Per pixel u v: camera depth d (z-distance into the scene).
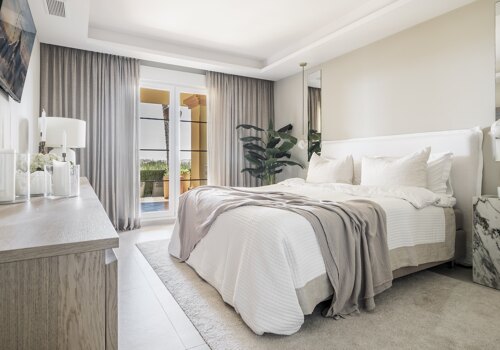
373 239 2.02
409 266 2.31
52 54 3.81
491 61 2.69
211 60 4.52
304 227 1.79
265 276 1.66
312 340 1.63
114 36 3.90
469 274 2.61
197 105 5.02
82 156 3.98
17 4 1.76
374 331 1.71
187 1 3.19
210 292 2.23
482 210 2.38
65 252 0.70
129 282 2.45
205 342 1.64
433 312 1.94
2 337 0.66
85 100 4.01
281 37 4.11
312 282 1.75
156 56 4.21
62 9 2.90
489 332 1.71
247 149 5.23
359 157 3.79
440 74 3.05
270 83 5.46
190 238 2.76
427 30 3.16
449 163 2.83
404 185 2.81
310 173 4.01
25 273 0.68
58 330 0.71
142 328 1.78
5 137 1.91
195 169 5.03
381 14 3.02
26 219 0.97
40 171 1.73
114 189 4.15
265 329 1.61
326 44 3.76
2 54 1.56
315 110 4.57
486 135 2.73
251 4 3.26
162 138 4.79
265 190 3.25
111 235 0.78
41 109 3.72
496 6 2.66
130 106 4.29
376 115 3.68
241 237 1.89
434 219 2.49
